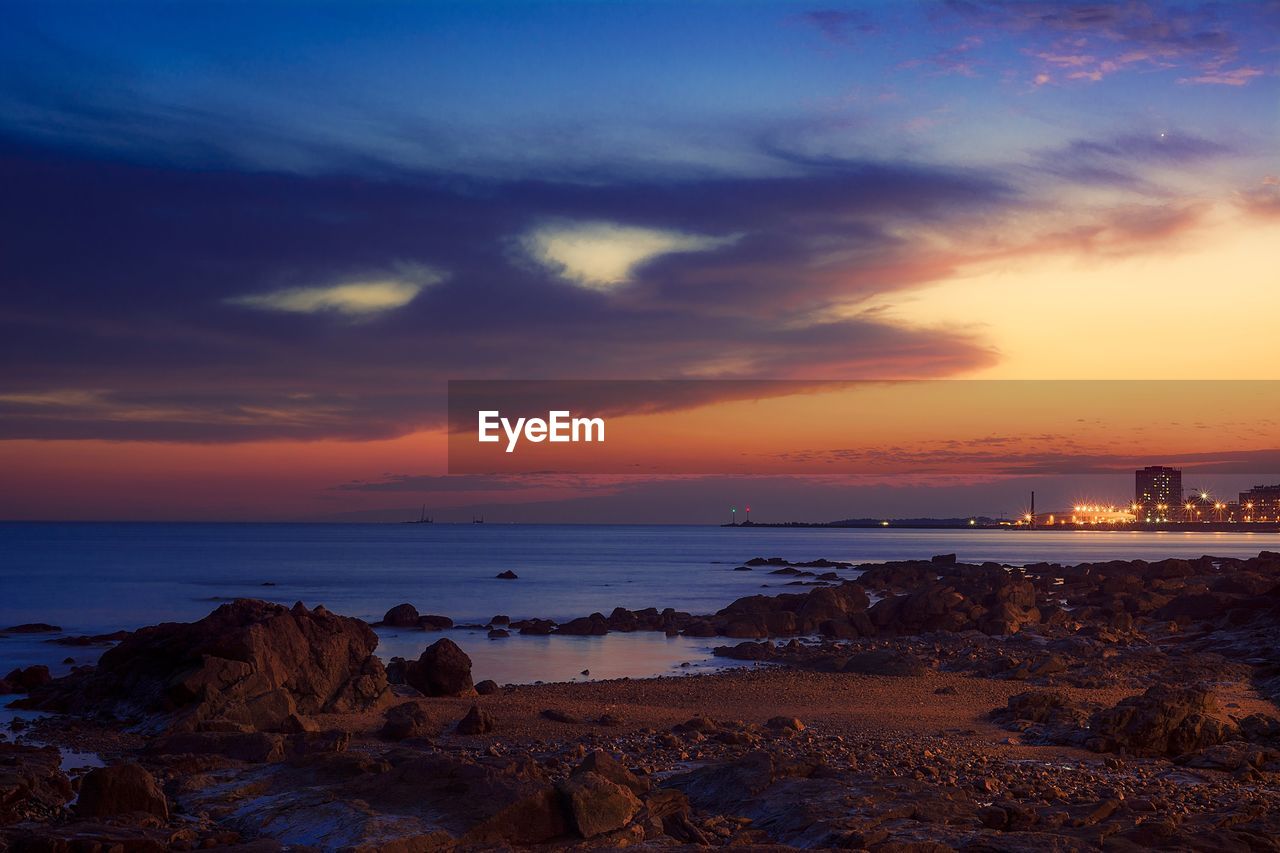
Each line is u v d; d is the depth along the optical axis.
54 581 94.88
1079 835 14.62
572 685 34.81
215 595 79.69
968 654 42.53
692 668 42.47
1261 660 37.59
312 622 30.08
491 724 25.19
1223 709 28.12
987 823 15.47
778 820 15.73
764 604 62.50
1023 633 50.38
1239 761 20.58
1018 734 24.95
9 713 28.62
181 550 175.88
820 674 37.28
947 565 90.44
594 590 90.06
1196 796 17.78
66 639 49.16
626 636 54.75
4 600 74.62
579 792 15.07
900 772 19.22
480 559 152.12
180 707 26.97
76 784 18.92
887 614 54.75
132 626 58.03
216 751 21.50
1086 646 42.19
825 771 18.17
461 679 31.92
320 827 14.77
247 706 26.09
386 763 17.66
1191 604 53.81
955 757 21.28
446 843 14.17
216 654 27.97
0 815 15.37
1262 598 49.88
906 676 36.44
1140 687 33.06
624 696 32.09
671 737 23.17
